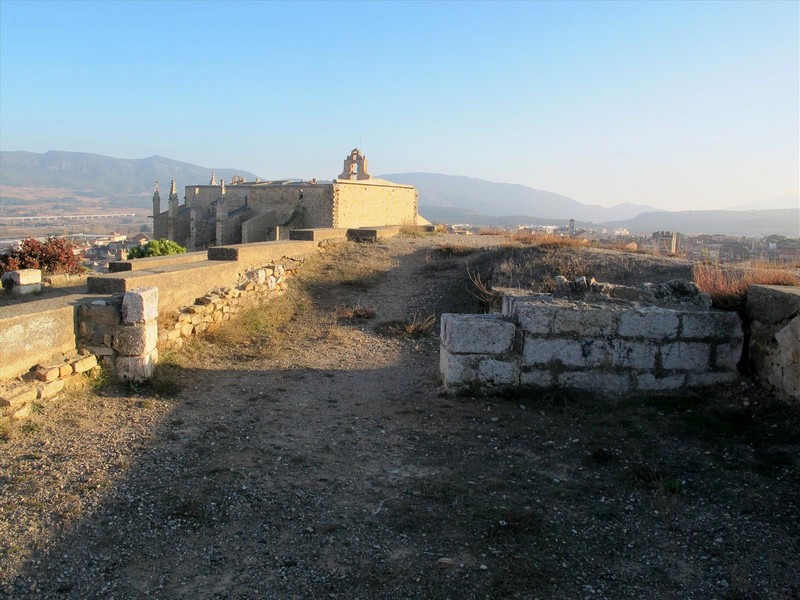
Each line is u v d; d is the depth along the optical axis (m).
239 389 8.13
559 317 7.41
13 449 5.70
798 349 6.34
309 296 14.03
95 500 4.84
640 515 4.73
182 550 4.21
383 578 3.91
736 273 9.80
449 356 7.60
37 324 7.00
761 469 5.35
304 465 5.72
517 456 5.93
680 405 6.90
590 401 7.15
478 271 15.10
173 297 10.01
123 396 7.41
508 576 3.93
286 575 3.95
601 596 3.75
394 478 5.48
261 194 50.78
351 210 47.75
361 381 8.76
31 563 4.02
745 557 4.14
